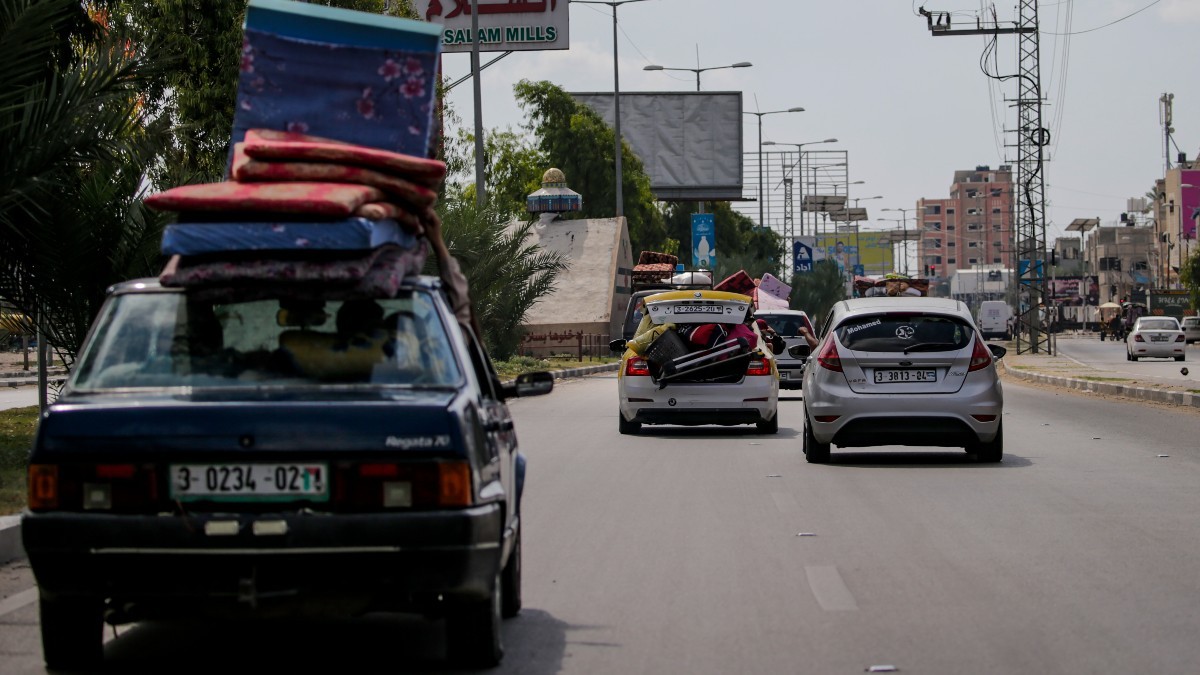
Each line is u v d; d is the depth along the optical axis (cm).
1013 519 1596
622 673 922
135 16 3212
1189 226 17700
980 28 8862
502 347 5991
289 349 882
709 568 1299
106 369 881
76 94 1981
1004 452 2423
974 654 961
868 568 1291
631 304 5816
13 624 1079
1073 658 948
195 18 3575
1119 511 1656
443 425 823
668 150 11588
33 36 1900
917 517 1617
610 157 11231
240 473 817
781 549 1400
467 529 819
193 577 812
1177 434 2828
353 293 877
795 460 2311
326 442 814
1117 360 8462
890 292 6141
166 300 911
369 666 939
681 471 2138
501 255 5103
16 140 1917
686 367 2781
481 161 5272
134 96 2238
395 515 814
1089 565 1298
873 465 2219
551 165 11250
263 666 941
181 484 818
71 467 822
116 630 1045
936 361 2167
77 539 814
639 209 11138
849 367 2177
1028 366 6956
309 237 854
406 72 1016
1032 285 9288
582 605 1141
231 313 898
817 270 13912
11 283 2195
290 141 977
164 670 929
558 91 11288
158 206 866
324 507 817
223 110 3606
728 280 6319
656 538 1477
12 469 1895
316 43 1017
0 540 1355
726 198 11588
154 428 816
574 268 8556
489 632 911
